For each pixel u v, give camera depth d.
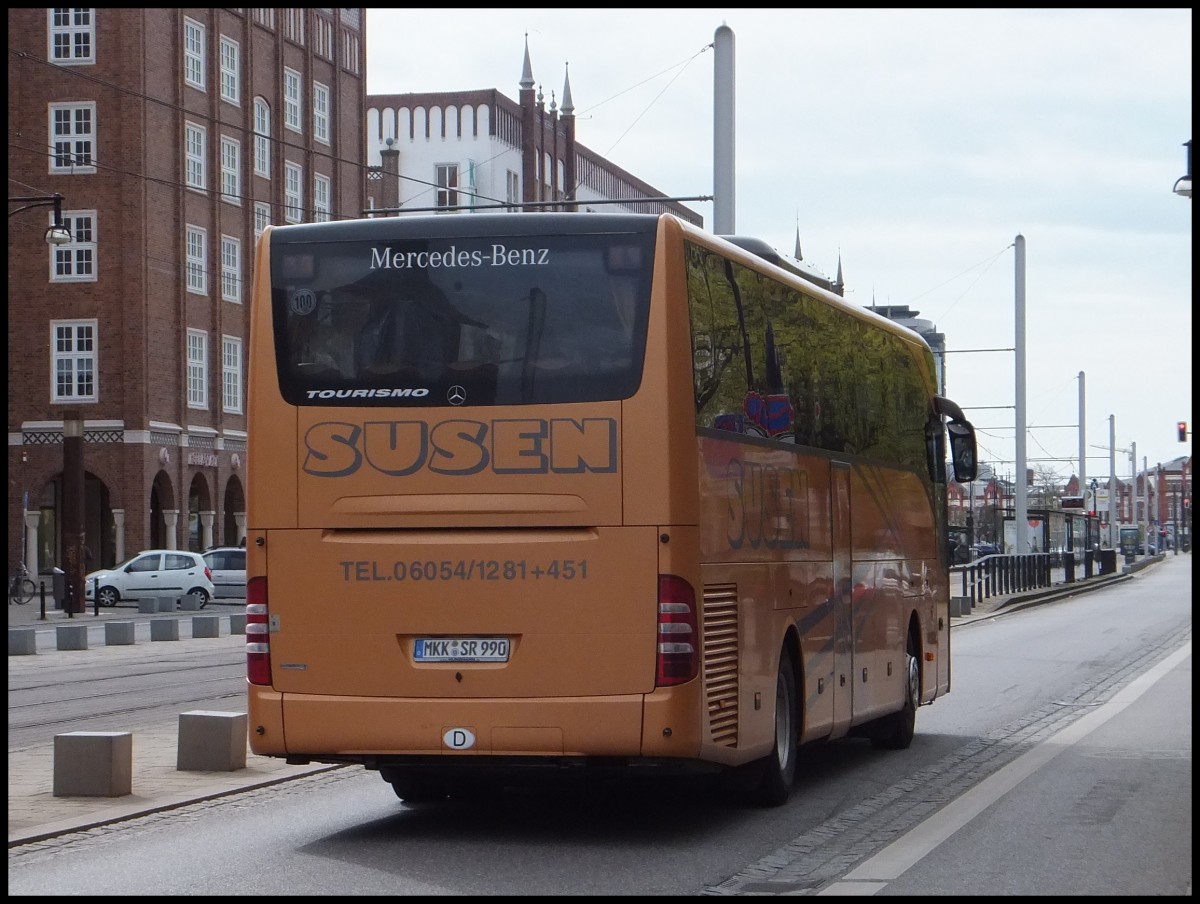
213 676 25.30
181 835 10.93
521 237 10.52
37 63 60.12
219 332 64.19
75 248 60.03
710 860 9.84
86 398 59.81
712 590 10.60
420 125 94.38
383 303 10.62
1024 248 56.38
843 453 14.31
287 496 10.62
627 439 10.27
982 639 34.72
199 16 63.97
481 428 10.40
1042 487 137.25
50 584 61.03
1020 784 13.30
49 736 17.14
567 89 105.12
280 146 69.38
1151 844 10.32
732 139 27.39
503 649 10.30
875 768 14.71
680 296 10.42
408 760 10.44
